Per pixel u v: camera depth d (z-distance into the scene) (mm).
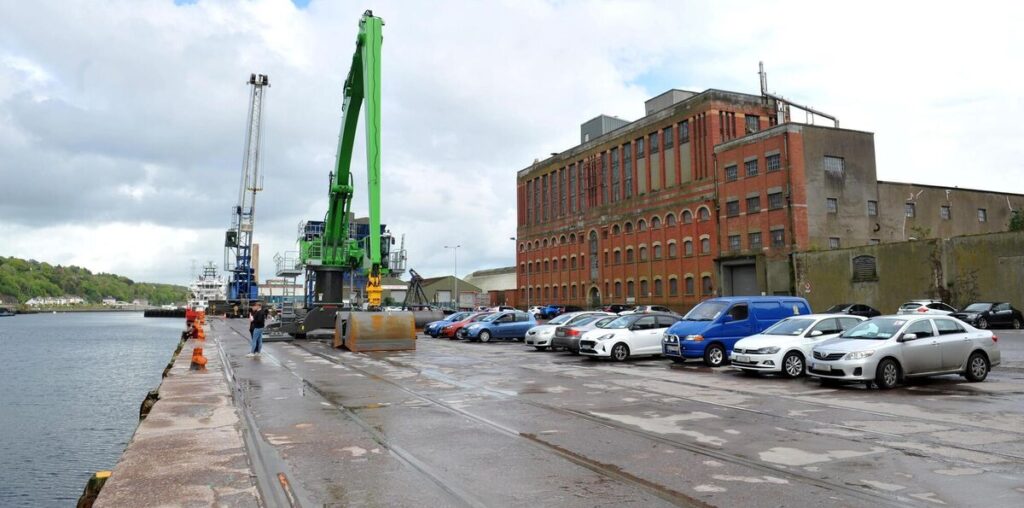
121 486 6492
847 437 8727
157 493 6242
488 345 29672
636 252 61188
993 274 34562
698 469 7129
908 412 10688
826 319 16500
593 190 68625
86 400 29766
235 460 7617
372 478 6910
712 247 52094
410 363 20422
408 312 26922
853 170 48125
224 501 6008
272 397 13016
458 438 8930
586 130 74125
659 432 9203
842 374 13312
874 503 5844
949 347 14000
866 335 14312
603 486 6516
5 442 20938
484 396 13008
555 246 75812
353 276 38969
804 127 46531
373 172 28281
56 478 17125
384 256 45750
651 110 63906
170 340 73312
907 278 38125
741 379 15625
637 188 61500
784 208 46031
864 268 40281
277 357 22938
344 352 25266
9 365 45250
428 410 11336
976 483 6445
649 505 5887
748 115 54250
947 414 10461
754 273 48688
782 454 7789
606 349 20609
